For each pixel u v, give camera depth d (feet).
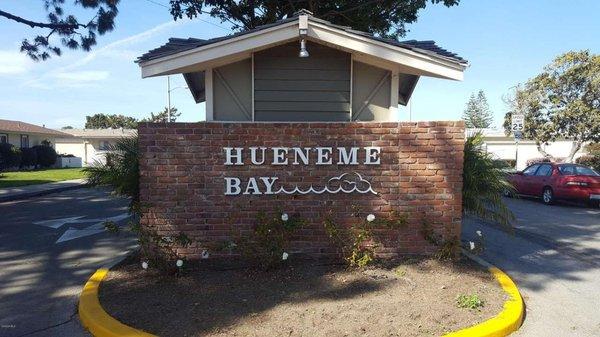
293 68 25.76
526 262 24.04
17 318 16.66
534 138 93.86
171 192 20.57
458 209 20.95
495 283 18.63
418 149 20.77
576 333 15.38
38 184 67.10
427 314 15.30
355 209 20.72
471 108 281.13
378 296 16.88
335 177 20.72
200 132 20.47
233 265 20.10
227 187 20.54
